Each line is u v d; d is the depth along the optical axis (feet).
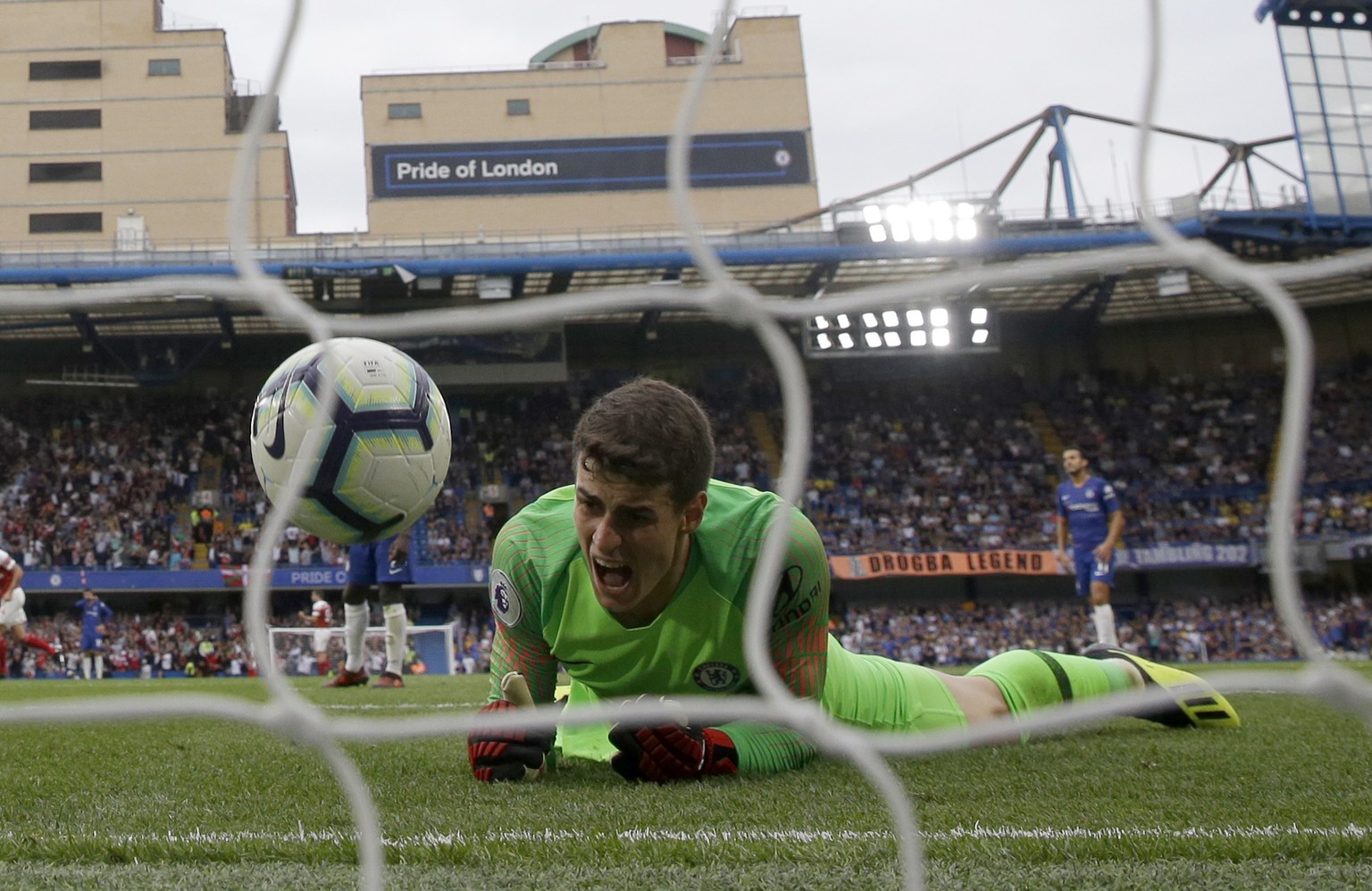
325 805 9.14
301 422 11.41
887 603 102.47
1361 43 94.53
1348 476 102.68
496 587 11.24
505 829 7.78
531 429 106.83
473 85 119.85
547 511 11.09
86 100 118.11
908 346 88.94
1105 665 15.16
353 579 34.83
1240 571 103.35
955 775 10.73
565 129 120.57
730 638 10.61
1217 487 103.76
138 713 4.05
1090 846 6.82
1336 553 98.58
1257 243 96.99
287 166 120.78
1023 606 101.76
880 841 7.06
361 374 11.63
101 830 8.01
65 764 12.66
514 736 10.67
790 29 125.90
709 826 7.82
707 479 9.11
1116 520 36.60
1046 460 107.24
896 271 102.22
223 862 6.89
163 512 96.43
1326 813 8.07
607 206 119.85
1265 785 9.80
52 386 104.53
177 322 98.37
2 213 115.75
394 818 8.39
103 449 100.32
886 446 108.17
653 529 8.91
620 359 113.29
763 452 107.04
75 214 116.16
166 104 118.52
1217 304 111.65
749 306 4.20
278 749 14.15
